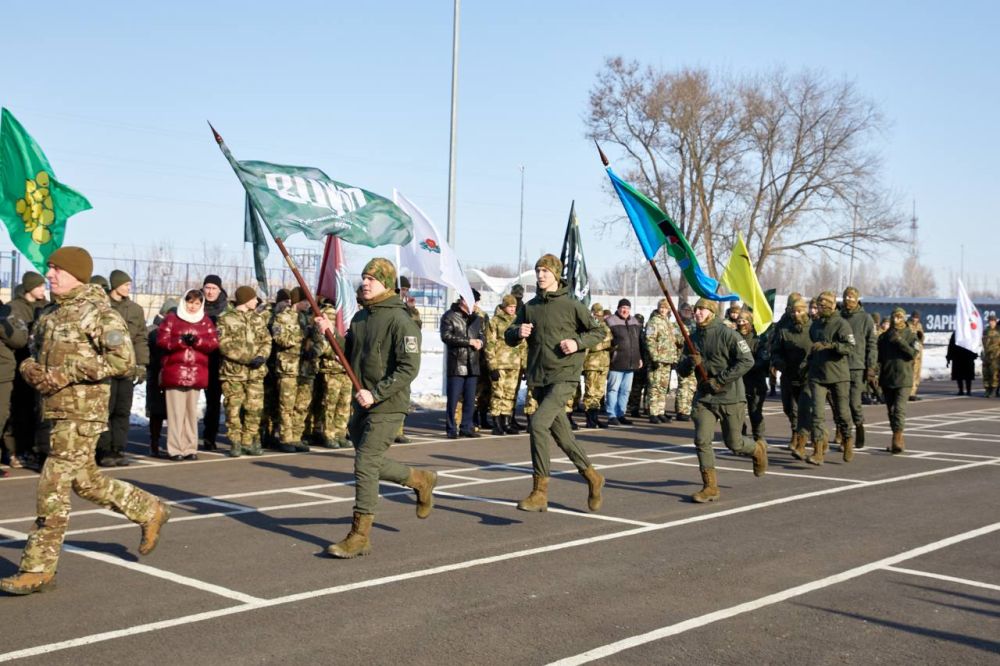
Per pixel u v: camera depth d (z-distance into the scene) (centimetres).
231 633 557
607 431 1614
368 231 984
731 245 4994
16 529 814
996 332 2536
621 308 1712
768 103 4944
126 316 1136
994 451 1406
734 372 972
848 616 605
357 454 747
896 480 1130
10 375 1071
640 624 583
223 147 839
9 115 993
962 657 537
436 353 3588
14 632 553
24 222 1002
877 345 1395
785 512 930
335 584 659
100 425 636
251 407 1255
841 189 4938
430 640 549
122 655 519
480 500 976
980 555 766
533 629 571
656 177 4919
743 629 577
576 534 821
